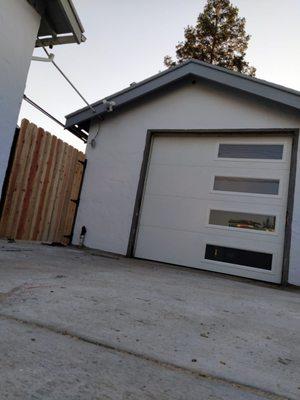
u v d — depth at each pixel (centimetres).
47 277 269
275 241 493
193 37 1441
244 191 530
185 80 604
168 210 575
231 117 556
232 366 141
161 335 168
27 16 368
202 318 211
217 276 479
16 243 458
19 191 463
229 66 1416
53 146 535
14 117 361
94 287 257
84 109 627
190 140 588
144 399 107
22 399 97
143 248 577
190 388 118
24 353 126
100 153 639
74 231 622
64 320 169
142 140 612
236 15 1431
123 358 135
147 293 264
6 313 167
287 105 495
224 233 529
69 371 118
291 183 492
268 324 218
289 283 466
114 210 604
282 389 126
